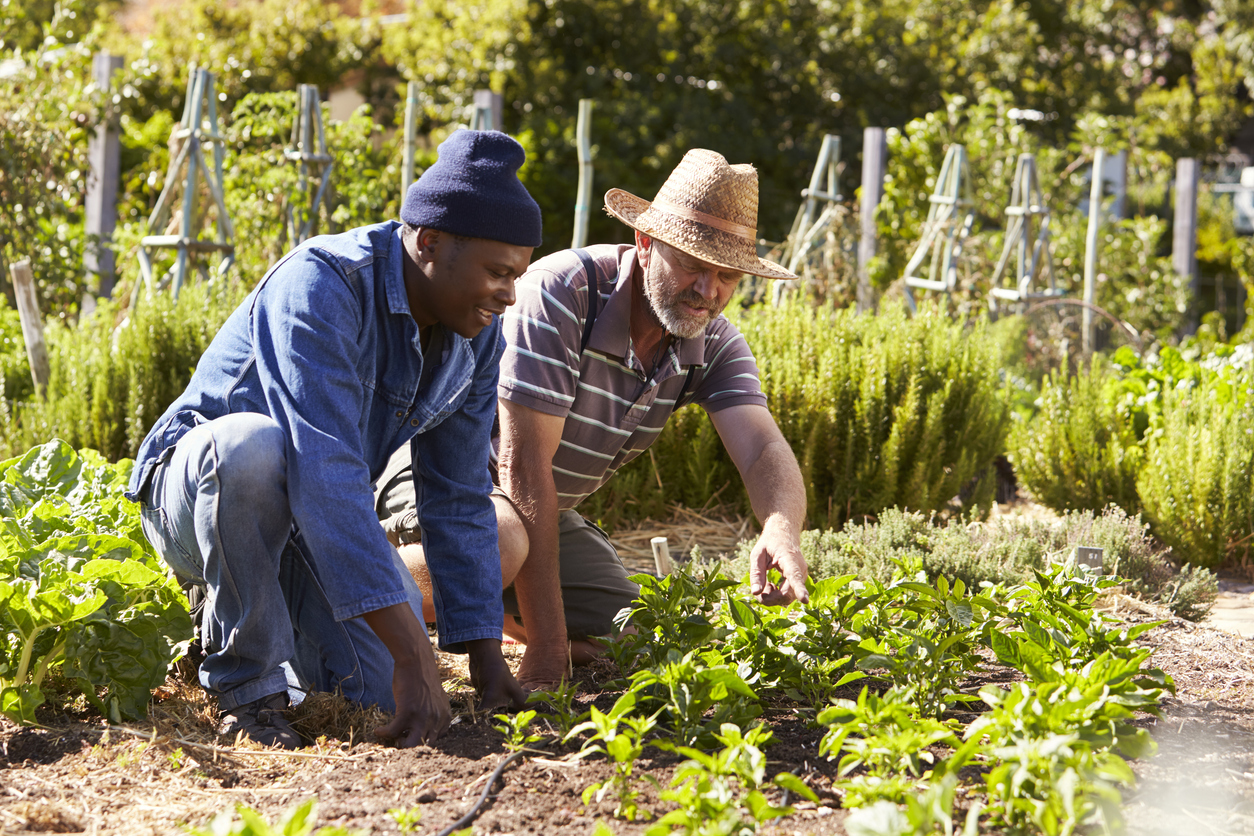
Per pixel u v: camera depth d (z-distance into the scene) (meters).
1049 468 5.87
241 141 8.41
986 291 9.32
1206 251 16.81
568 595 3.17
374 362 2.32
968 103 16.42
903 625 2.58
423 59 14.92
